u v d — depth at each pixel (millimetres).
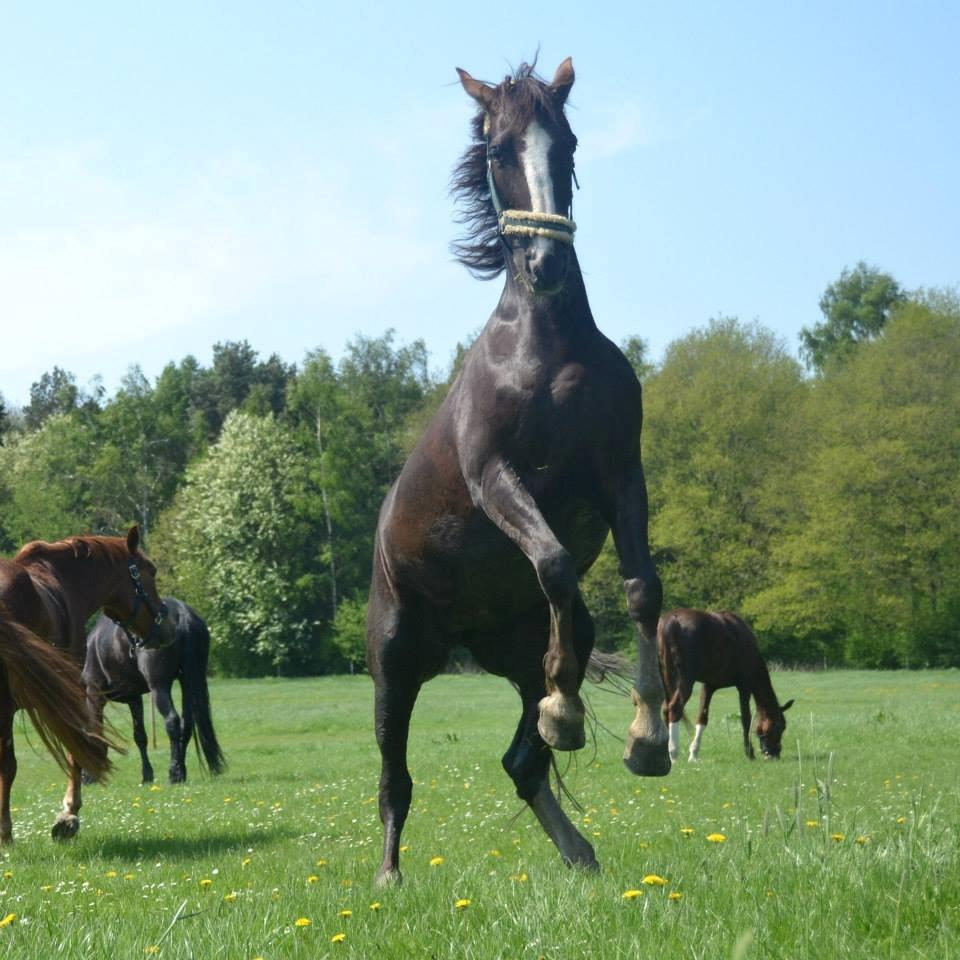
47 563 10117
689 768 14734
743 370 56469
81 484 79938
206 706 15484
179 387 87250
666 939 3525
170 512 72188
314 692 46562
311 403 67000
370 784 13875
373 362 72562
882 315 80000
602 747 18031
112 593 10781
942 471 50500
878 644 52844
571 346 5199
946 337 52094
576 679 4832
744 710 16391
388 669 6086
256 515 64750
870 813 8797
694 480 56000
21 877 7336
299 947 3920
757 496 55438
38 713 7543
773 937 3508
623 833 8578
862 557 51344
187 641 15477
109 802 12891
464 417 5363
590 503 5320
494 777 13875
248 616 63938
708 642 16125
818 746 17094
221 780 15438
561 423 5094
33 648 7543
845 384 54562
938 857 4254
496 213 5738
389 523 5938
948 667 51969
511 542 5430
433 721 27328
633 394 5289
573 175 5680
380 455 67688
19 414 116125
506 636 5992
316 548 66688
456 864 6754
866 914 3682
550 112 5520
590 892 4336
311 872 6961
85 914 5578
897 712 23719
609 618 54250
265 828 9961
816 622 52438
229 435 68875
